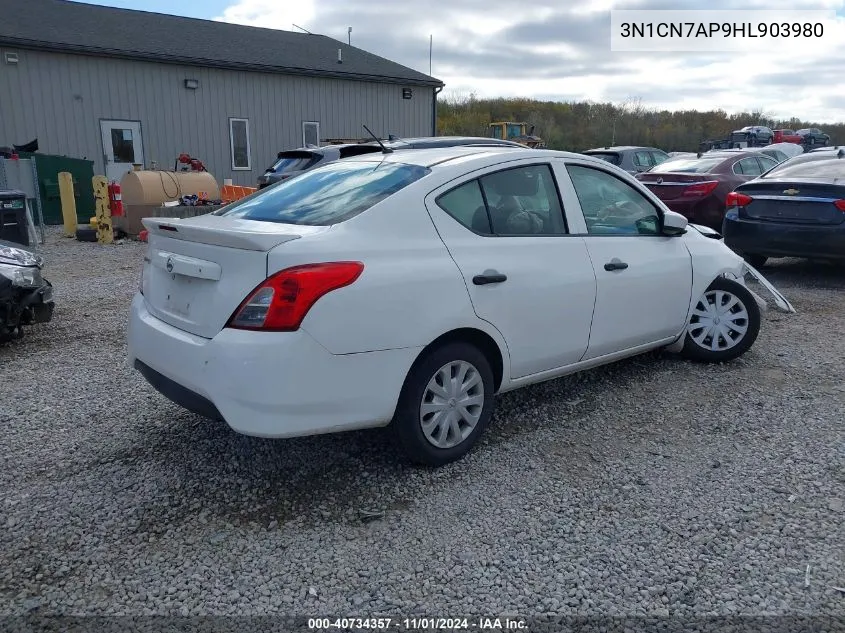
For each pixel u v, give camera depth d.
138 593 2.74
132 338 3.73
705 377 5.04
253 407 3.04
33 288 5.96
